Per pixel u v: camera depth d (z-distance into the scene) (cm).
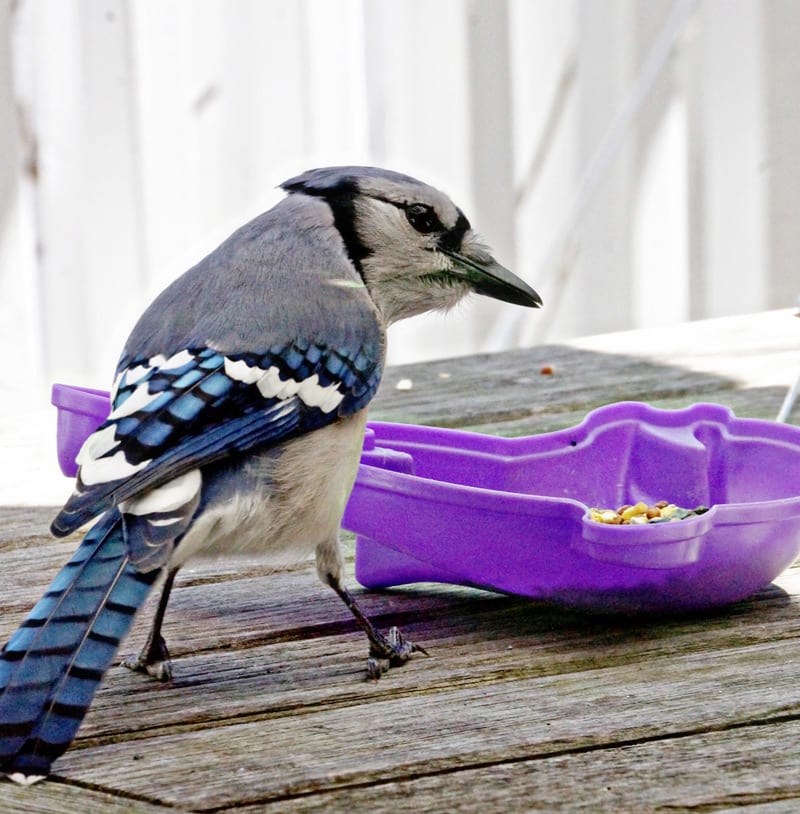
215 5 995
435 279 557
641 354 855
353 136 1044
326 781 389
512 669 466
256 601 542
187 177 1008
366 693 450
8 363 998
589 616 513
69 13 963
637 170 1127
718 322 938
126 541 421
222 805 378
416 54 1048
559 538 480
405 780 389
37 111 971
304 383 479
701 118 1136
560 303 1127
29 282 994
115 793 386
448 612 525
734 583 494
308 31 1020
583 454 567
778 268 1170
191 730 426
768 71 1142
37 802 381
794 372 791
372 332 505
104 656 398
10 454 734
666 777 385
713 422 566
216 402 458
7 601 540
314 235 523
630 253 1138
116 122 985
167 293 500
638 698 436
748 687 441
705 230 1153
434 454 564
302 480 476
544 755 401
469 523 491
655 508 538
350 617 524
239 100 1011
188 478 446
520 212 1106
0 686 390
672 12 1109
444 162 1070
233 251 513
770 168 1156
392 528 509
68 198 988
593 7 1095
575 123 1108
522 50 1083
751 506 477
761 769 388
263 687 459
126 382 461
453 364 853
